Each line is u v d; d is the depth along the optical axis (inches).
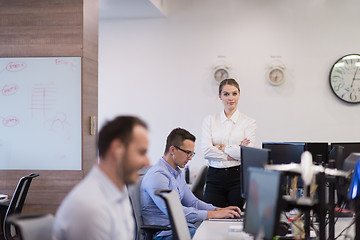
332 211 126.8
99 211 71.3
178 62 293.7
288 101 287.3
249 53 289.1
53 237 72.1
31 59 190.9
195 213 155.8
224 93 203.6
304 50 286.2
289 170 103.8
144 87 296.2
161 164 160.9
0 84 192.2
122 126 75.1
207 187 199.5
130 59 297.1
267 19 287.9
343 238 129.6
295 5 286.4
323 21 285.1
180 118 294.0
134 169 75.9
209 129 205.3
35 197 190.2
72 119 189.0
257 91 288.8
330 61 285.6
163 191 122.6
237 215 156.3
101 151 76.0
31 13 191.2
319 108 285.7
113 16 290.5
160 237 154.7
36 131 190.5
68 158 188.7
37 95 190.5
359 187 117.1
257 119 289.4
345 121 284.2
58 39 189.6
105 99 299.0
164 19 294.2
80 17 188.4
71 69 189.2
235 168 194.7
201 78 292.4
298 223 121.9
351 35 283.6
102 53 299.3
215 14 291.1
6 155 191.8
